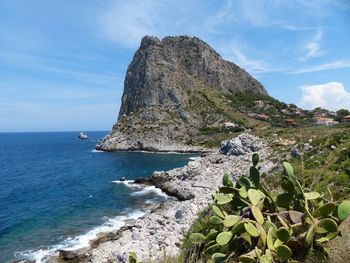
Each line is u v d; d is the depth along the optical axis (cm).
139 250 1816
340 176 1455
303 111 15762
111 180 6056
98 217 3469
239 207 577
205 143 11888
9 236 2892
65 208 3947
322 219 472
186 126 13825
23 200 4591
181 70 18600
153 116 14550
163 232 2247
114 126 14512
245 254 471
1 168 8806
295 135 7819
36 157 11700
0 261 2333
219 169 5506
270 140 7700
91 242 2644
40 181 6406
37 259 2355
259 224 483
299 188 534
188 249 631
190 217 2530
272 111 16025
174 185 4756
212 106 15838
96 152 12519
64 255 2369
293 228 490
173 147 11988
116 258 1770
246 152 7125
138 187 5200
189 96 16988
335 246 488
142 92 17475
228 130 13025
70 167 8375
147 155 10656
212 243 559
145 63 18312
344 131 6031
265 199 539
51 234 2908
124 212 3653
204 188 4356
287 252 444
